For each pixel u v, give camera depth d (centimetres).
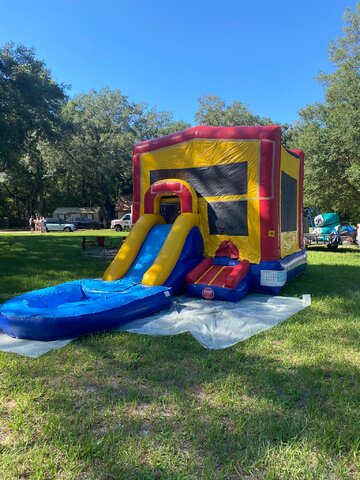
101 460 254
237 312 600
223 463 251
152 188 819
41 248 1655
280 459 253
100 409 318
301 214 992
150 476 238
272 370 389
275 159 735
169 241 725
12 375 380
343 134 1667
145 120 4297
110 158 3925
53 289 604
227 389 349
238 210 757
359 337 491
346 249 1852
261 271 727
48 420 300
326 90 2009
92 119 3931
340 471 242
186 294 716
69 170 3981
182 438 277
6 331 497
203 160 793
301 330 516
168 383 365
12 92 1520
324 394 340
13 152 1630
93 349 449
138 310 558
